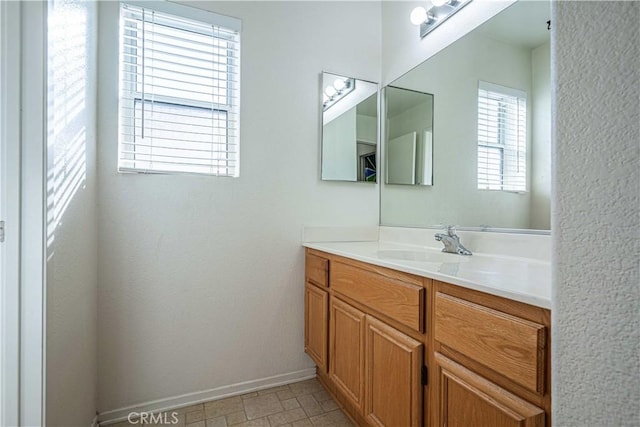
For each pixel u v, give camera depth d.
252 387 1.74
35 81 0.90
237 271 1.72
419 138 1.78
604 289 0.41
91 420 1.37
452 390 0.86
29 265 0.89
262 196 1.77
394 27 1.99
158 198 1.55
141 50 1.55
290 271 1.84
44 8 0.90
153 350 1.55
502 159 1.32
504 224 1.30
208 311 1.65
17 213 0.88
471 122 1.46
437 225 1.65
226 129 1.73
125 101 1.53
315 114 1.91
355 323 1.34
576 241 0.44
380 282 1.18
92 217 1.37
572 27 0.45
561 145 0.46
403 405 1.04
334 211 1.96
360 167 2.03
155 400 1.55
